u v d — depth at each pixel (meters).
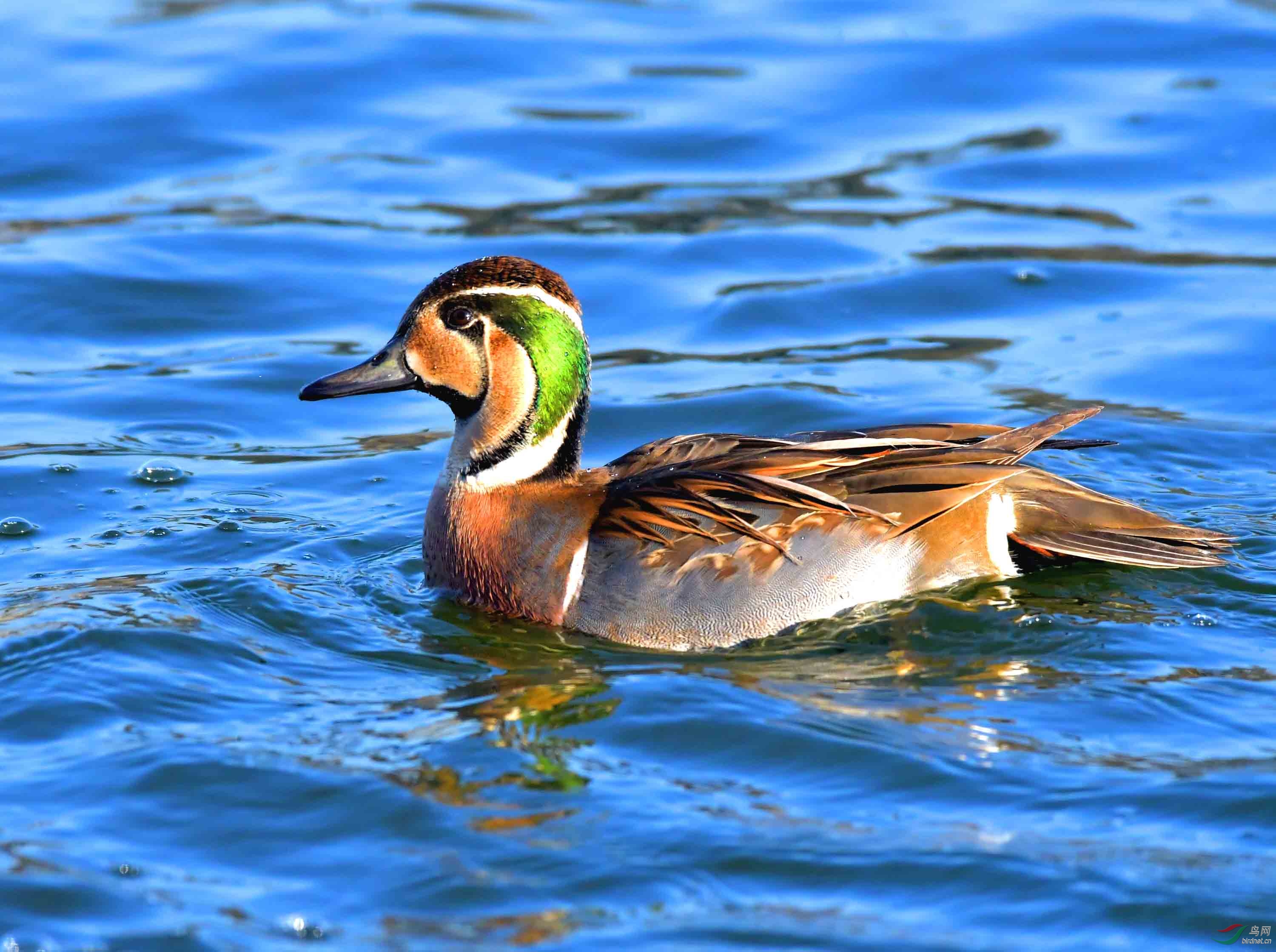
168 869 9.37
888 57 25.55
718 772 10.34
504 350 13.16
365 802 9.98
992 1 27.73
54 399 17.28
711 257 20.41
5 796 10.10
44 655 11.92
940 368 17.92
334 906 9.02
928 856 9.35
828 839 9.55
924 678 11.57
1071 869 9.19
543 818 9.80
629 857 9.39
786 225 21.11
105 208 21.42
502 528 13.08
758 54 25.92
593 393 17.56
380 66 25.44
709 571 12.36
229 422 17.03
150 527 14.59
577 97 24.48
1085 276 19.75
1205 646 11.96
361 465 16.19
